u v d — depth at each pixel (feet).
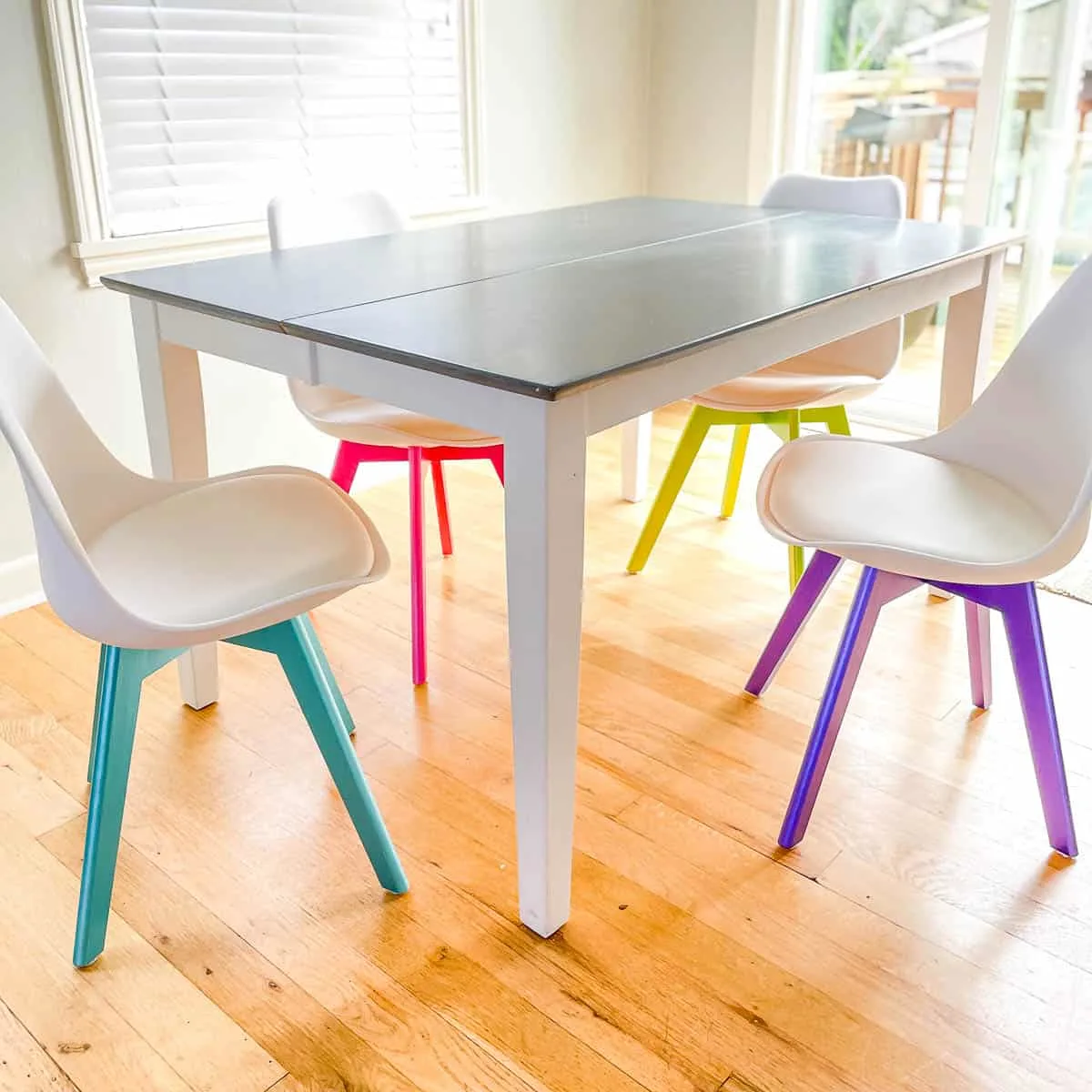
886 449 5.84
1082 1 9.04
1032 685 4.97
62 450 4.82
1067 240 9.83
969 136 10.00
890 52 10.25
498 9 9.79
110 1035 4.23
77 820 5.43
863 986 4.42
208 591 4.48
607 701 6.40
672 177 11.74
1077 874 5.03
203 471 5.85
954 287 6.26
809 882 4.99
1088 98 9.29
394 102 9.28
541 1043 4.17
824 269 5.50
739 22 10.64
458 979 4.47
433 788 5.66
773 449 10.39
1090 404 4.88
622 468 9.19
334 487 5.37
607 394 4.06
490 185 10.23
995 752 5.90
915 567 4.64
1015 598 4.92
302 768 5.82
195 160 8.09
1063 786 5.03
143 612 4.31
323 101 8.77
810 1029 4.22
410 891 4.96
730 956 4.57
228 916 4.81
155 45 7.65
